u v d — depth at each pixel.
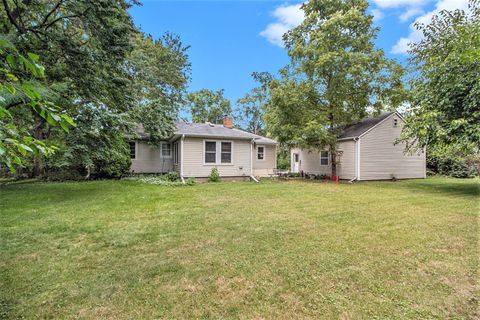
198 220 4.78
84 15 7.58
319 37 12.49
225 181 12.83
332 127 14.33
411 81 10.01
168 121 12.73
